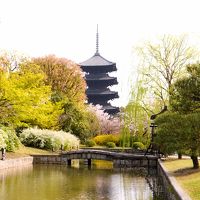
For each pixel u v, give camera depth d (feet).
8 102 125.49
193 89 81.76
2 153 121.70
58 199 71.97
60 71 233.35
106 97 325.21
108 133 253.24
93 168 138.82
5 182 92.17
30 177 103.35
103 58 343.67
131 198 74.02
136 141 179.11
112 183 95.76
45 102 142.31
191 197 49.75
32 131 169.07
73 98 234.79
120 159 145.89
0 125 135.95
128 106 145.48
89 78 327.26
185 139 82.79
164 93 135.64
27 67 153.89
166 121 86.74
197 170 82.17
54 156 150.30
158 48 136.15
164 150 89.35
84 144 212.84
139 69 140.36
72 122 203.21
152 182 98.53
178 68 133.90
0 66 160.76
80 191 81.82
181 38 135.03
